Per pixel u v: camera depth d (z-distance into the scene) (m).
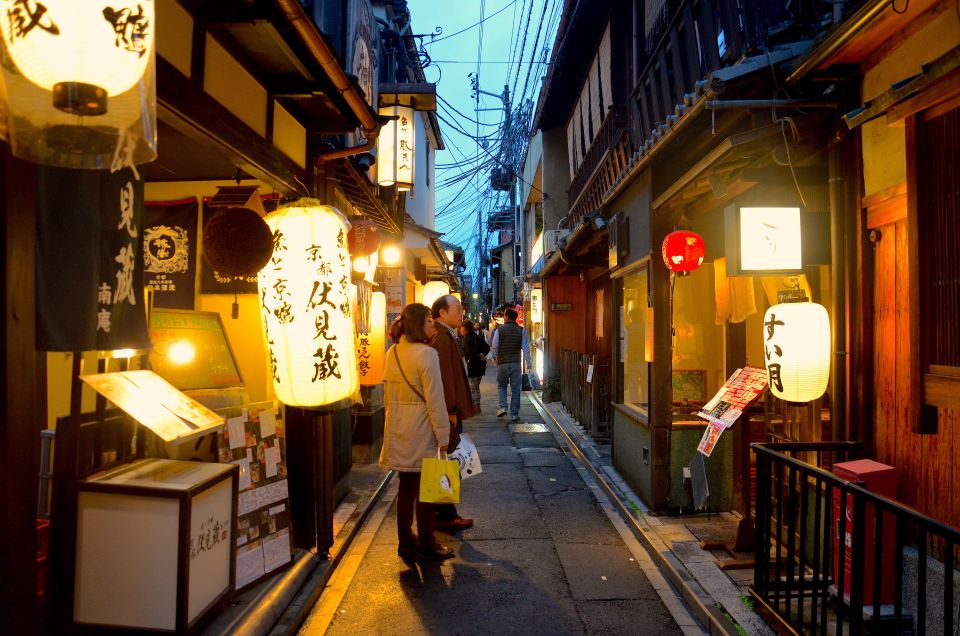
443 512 6.57
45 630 3.25
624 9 9.66
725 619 4.23
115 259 2.99
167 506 3.28
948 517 3.68
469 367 14.23
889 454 4.25
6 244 2.40
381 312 8.70
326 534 5.48
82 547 3.30
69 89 1.91
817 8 4.91
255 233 4.11
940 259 3.16
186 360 4.61
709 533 6.00
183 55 3.70
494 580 5.24
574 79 13.79
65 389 5.10
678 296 8.41
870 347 4.45
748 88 4.80
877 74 4.25
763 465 4.36
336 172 7.33
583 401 12.40
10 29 1.91
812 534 5.10
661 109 7.28
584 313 17.39
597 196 10.95
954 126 3.04
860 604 3.28
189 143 5.26
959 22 3.43
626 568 5.50
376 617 4.58
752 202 5.58
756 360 7.89
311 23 4.00
